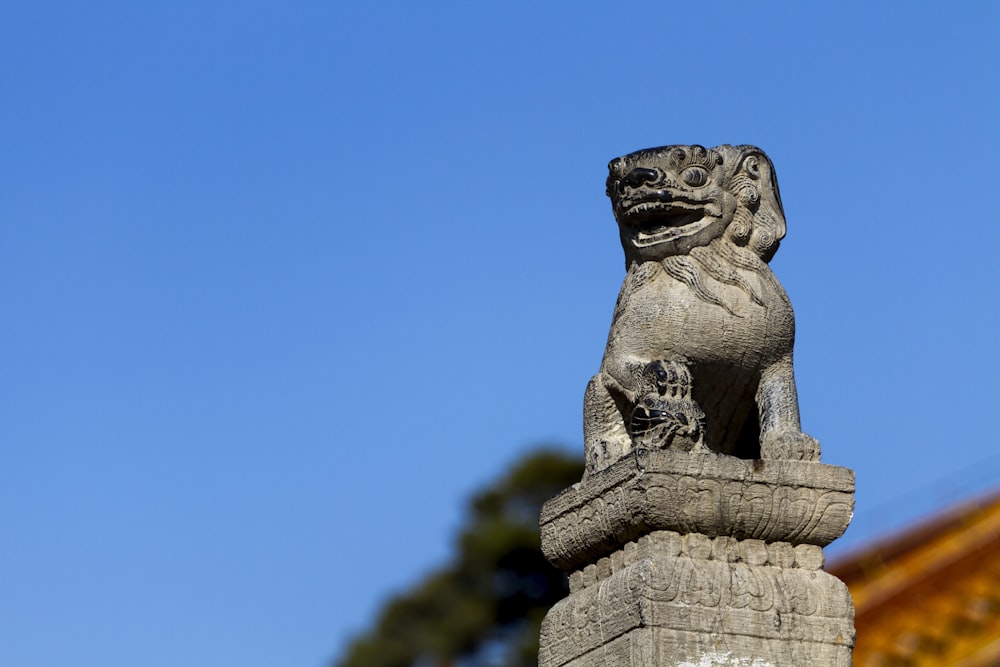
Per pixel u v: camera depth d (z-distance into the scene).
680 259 15.55
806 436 15.06
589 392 15.72
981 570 21.08
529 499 35.31
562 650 15.21
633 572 14.53
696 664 14.30
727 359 15.37
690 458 14.61
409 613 35.44
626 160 15.73
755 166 15.86
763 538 14.82
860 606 20.98
